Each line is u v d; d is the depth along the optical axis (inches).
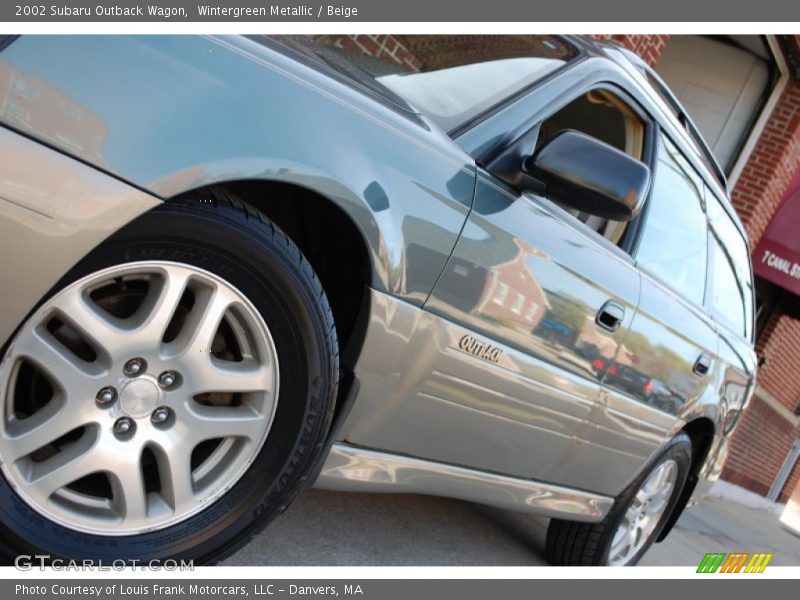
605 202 86.7
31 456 66.4
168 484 71.1
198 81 64.2
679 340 130.0
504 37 111.7
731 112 409.7
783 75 399.9
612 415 119.2
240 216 67.2
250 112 66.2
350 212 73.0
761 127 409.1
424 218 80.4
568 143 88.7
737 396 161.3
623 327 112.5
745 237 170.7
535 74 103.1
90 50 59.4
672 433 139.9
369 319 78.7
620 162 87.0
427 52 104.3
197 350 69.3
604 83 109.7
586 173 86.7
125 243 62.8
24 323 60.7
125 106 60.0
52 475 65.2
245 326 72.2
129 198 59.9
